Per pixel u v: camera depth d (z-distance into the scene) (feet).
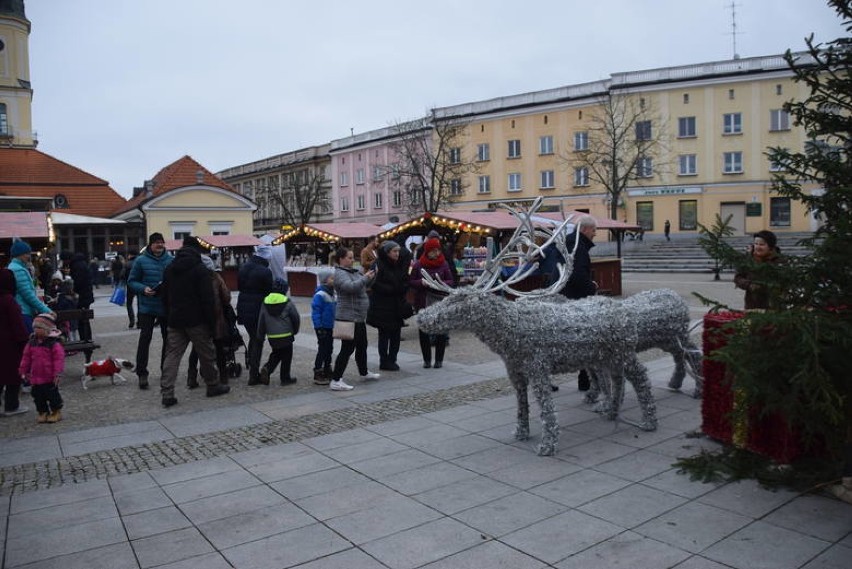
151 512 14.38
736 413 14.89
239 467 17.21
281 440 19.62
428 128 154.81
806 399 13.55
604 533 12.59
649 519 13.16
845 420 13.46
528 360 17.33
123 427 21.67
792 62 14.14
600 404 21.48
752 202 128.57
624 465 16.39
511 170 152.76
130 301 50.72
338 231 77.97
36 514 14.43
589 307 18.35
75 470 17.42
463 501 14.39
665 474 15.69
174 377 24.61
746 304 19.15
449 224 59.31
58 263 72.49
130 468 17.47
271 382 28.48
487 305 17.17
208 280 24.81
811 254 13.57
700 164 132.26
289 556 12.08
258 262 28.73
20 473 17.26
